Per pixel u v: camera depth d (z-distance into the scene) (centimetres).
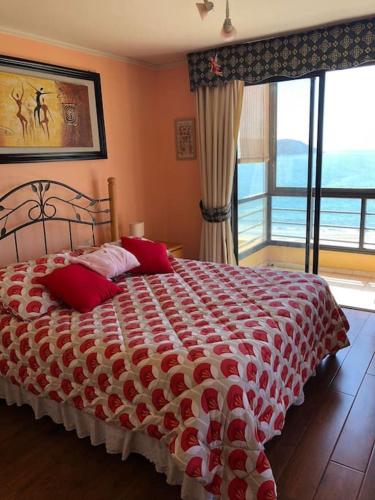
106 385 197
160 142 466
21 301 248
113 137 402
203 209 437
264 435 184
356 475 195
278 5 281
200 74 401
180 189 469
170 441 176
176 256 432
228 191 421
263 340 203
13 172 314
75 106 354
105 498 186
